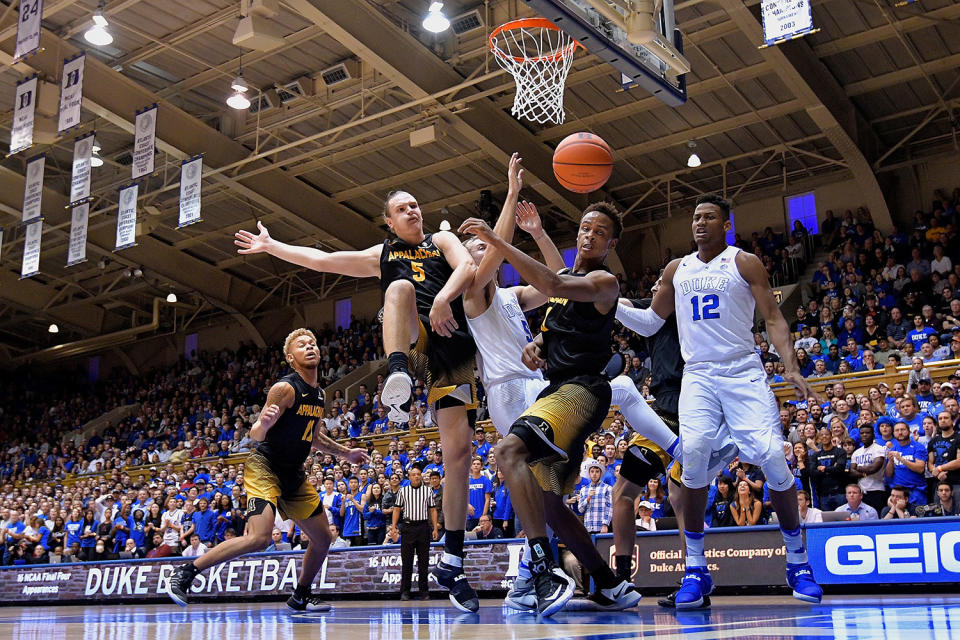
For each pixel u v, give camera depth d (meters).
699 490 4.24
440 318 4.14
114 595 10.95
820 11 15.44
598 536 7.24
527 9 15.24
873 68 17.00
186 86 18.44
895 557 6.27
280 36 14.52
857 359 15.02
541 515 3.72
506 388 4.47
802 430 10.87
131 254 24.91
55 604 11.45
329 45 16.95
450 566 4.48
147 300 30.14
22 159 21.06
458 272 4.25
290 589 9.70
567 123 18.84
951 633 2.36
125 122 17.22
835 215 20.83
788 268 19.75
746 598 5.93
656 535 7.24
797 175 21.17
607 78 17.16
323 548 5.91
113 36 16.73
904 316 16.34
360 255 4.98
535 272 3.77
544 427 3.76
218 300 27.55
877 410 11.85
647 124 18.92
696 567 4.25
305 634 3.09
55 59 16.20
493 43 12.12
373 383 23.41
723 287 4.24
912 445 9.62
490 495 11.70
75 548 15.63
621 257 22.70
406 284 4.35
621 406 4.67
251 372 26.81
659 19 8.08
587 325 3.97
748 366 4.21
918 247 17.70
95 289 29.33
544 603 3.62
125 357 32.88
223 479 15.84
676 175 21.02
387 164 20.88
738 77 17.02
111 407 29.95
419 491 8.99
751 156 20.34
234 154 19.41
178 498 14.76
